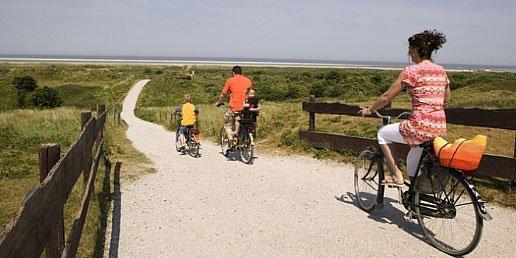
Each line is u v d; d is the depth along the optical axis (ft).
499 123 21.38
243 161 30.91
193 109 35.76
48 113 67.05
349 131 34.83
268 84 185.06
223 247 15.16
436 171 14.97
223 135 34.68
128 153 35.01
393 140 16.25
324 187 23.21
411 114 15.30
